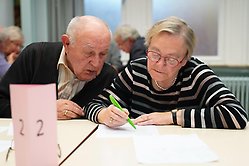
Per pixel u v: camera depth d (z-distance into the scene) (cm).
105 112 134
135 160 95
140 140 113
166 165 91
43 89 76
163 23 132
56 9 380
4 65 274
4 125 133
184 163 93
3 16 346
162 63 134
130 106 155
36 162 77
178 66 136
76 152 102
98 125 133
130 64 159
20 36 309
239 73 384
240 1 385
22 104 74
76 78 170
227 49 396
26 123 74
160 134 121
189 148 105
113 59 372
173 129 127
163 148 104
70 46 159
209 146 107
